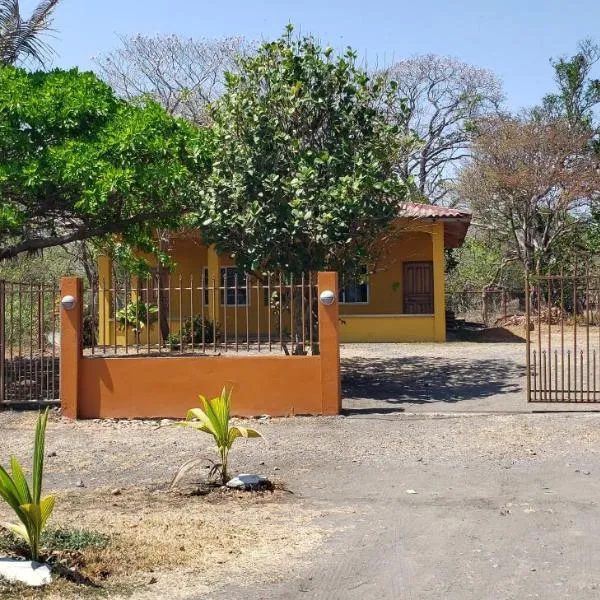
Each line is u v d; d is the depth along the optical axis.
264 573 5.19
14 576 4.92
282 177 13.46
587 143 29.91
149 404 11.45
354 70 14.27
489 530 6.14
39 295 12.04
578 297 29.17
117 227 14.38
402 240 25.39
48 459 9.07
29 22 15.45
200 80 29.91
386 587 4.94
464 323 28.77
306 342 12.59
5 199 12.89
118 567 5.23
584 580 5.02
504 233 32.22
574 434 9.84
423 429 10.34
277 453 9.18
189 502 7.12
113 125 12.90
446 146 42.34
